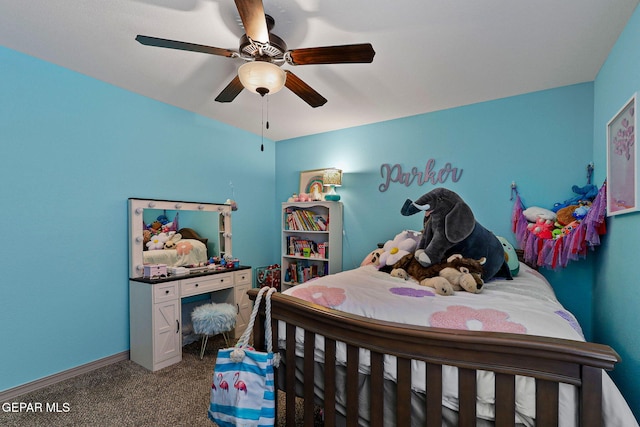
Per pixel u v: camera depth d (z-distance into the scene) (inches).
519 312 45.6
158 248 105.2
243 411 46.7
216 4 57.7
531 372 33.7
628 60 60.1
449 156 111.8
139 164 102.0
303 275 138.6
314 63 62.4
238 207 139.5
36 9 59.4
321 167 145.0
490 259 70.2
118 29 66.0
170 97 104.2
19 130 76.0
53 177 82.1
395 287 62.9
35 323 78.7
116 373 88.2
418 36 67.4
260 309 55.4
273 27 62.7
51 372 81.5
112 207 95.0
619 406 32.5
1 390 73.1
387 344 41.1
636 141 51.9
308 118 124.3
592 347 31.6
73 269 86.0
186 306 115.4
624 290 60.4
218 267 119.6
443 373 39.4
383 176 127.3
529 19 61.2
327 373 47.2
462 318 44.0
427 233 75.5
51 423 66.1
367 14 60.1
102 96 92.2
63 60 79.7
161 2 57.3
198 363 95.7
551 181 94.6
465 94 99.3
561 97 93.2
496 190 103.1
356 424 44.2
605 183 71.2
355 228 134.9
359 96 101.1
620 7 57.0
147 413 69.8
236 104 110.0
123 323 97.6
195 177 120.0
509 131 101.1
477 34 66.6
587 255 88.4
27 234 77.5
